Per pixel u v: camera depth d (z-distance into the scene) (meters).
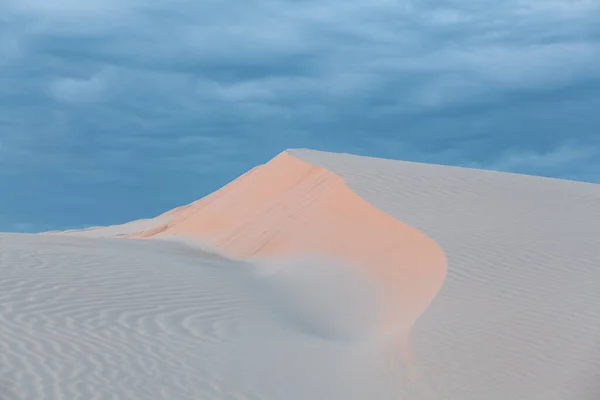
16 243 17.45
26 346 9.70
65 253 16.25
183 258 18.33
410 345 9.41
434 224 14.69
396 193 17.70
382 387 8.75
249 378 9.30
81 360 9.41
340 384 9.07
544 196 17.39
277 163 23.61
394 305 12.37
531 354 8.92
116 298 12.47
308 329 11.91
